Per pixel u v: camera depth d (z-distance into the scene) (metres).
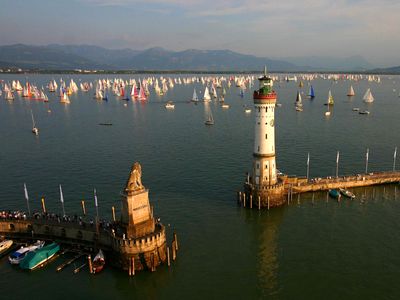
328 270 71.44
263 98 90.62
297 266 72.94
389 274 69.75
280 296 64.56
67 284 68.62
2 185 117.50
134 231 69.81
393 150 153.50
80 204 101.25
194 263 73.88
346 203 100.94
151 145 166.75
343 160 138.25
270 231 86.38
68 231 80.56
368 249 78.31
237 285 67.50
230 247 79.75
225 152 151.12
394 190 109.62
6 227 84.75
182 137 183.12
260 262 74.31
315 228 87.56
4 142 179.00
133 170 68.94
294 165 131.88
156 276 69.88
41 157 150.00
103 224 80.25
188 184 115.12
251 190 97.50
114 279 69.44
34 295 66.06
